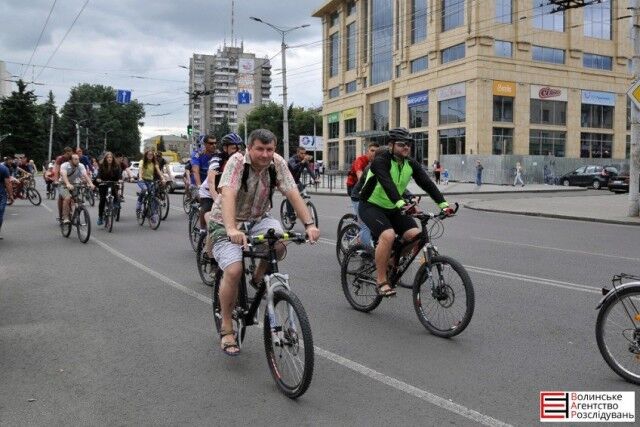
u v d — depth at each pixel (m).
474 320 5.73
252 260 4.67
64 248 10.34
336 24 65.94
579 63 47.50
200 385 4.12
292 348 3.90
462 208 20.77
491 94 43.78
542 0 45.50
